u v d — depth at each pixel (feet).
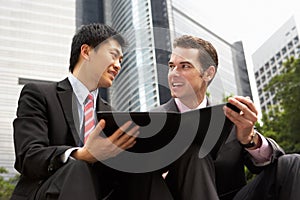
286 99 27.35
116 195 2.87
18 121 3.01
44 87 3.35
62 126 3.16
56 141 3.08
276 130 26.68
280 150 3.14
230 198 3.40
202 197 2.47
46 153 2.60
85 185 2.29
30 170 2.67
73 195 2.20
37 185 2.69
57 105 3.26
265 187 3.08
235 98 2.95
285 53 82.99
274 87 28.60
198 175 2.56
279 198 2.98
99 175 2.76
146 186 2.65
